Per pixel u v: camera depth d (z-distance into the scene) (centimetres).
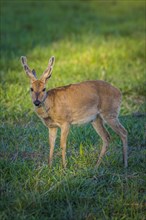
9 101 2448
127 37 3803
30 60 3148
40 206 1497
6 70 2981
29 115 2264
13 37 3966
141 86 2655
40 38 3878
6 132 2044
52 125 1783
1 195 1541
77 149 1930
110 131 2088
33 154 1873
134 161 1834
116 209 1514
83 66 3030
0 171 1677
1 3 5719
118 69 2995
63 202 1536
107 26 4344
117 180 1652
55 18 4859
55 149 1914
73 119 1802
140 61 3216
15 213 1469
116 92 1859
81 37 3812
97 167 1752
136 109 2391
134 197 1551
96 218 1470
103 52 3309
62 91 1783
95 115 1844
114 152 1895
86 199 1548
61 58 3234
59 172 1700
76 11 5341
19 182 1609
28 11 5281
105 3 5888
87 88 1819
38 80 1736
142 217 1484
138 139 2033
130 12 5203
